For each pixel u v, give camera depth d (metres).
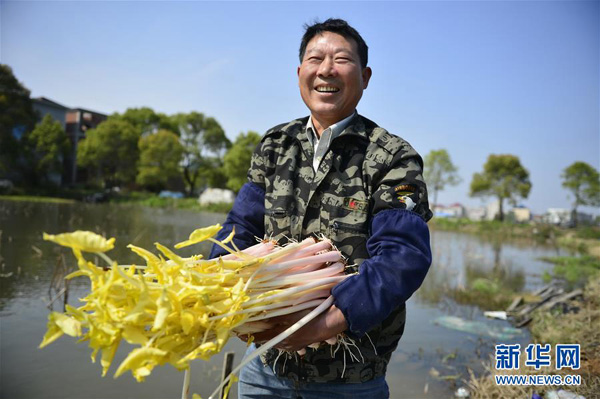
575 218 46.25
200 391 4.06
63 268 7.98
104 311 0.98
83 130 48.94
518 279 11.64
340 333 1.46
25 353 4.52
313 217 1.64
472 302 8.36
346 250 1.57
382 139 1.62
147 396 3.89
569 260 16.03
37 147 35.25
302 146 1.74
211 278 1.19
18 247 9.74
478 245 21.77
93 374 4.21
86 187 43.19
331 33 1.71
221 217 26.16
